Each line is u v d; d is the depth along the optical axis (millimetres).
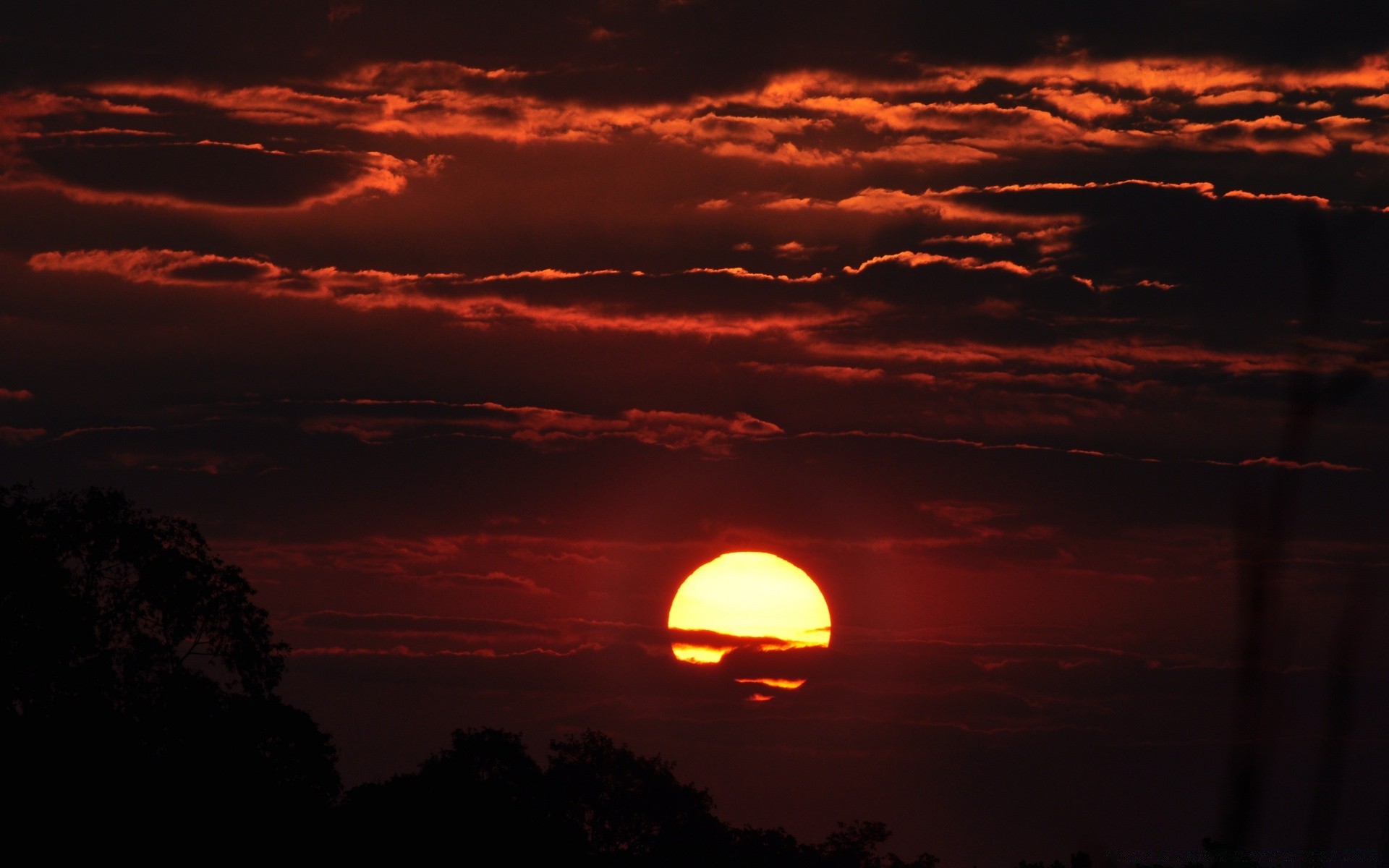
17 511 161750
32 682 156375
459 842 188750
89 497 166500
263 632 172875
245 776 164875
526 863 198125
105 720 154750
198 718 162625
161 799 154250
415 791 191750
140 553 164625
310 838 168625
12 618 154750
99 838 147125
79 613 158500
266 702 171000
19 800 146125
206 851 154500
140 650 162875
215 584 170500
